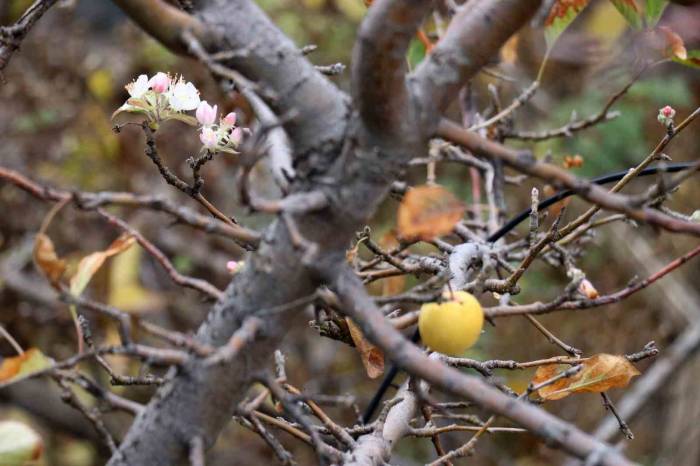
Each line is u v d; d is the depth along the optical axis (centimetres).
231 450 305
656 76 319
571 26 237
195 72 266
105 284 234
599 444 121
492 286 144
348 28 331
